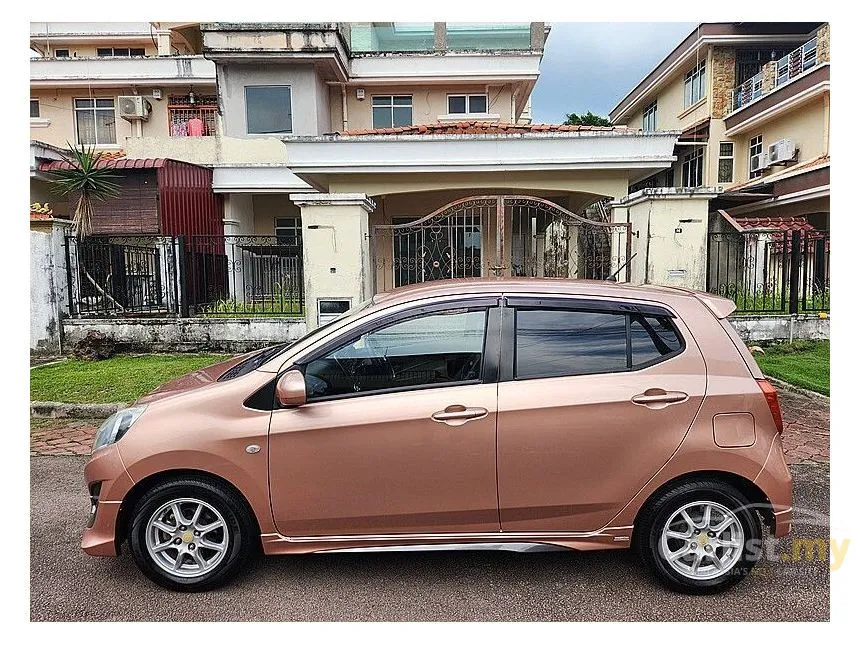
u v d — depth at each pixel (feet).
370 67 51.21
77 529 12.83
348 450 9.92
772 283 34.12
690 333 10.34
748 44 58.85
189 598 10.26
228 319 30.48
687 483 10.04
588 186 35.01
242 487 10.00
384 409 9.95
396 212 43.80
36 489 15.06
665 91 72.64
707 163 61.05
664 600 10.17
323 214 27.25
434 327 10.34
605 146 33.63
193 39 62.18
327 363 10.29
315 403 10.08
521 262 39.47
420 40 53.72
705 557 10.23
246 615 9.84
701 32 58.80
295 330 30.27
